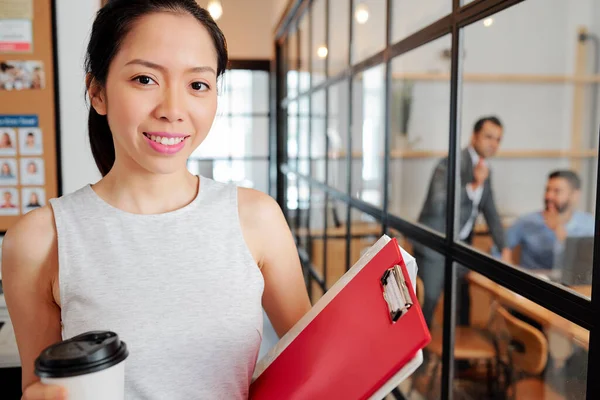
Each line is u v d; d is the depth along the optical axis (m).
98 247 0.81
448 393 1.66
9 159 2.25
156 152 0.77
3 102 2.22
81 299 0.80
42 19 2.21
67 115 2.26
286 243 0.93
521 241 2.87
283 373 0.80
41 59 2.22
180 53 0.76
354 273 0.80
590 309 0.97
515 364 1.40
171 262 0.82
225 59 0.86
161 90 0.76
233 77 6.36
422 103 2.45
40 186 2.27
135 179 0.84
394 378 0.64
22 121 2.24
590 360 0.97
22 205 2.27
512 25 3.24
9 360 1.70
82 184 2.30
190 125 0.78
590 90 3.25
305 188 4.27
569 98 3.30
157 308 0.81
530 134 3.35
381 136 2.51
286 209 5.59
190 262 0.83
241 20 6.29
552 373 1.18
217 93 0.88
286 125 5.48
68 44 2.24
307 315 0.84
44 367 0.56
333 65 3.22
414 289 0.73
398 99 2.41
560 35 3.25
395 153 2.47
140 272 0.81
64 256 0.81
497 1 1.29
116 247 0.82
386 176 2.34
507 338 1.44
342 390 0.68
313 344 0.78
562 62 3.28
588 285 1.05
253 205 0.90
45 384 0.56
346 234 2.94
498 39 3.26
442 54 2.25
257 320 0.87
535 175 3.35
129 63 0.75
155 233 0.83
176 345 0.81
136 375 0.79
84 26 2.24
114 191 0.85
